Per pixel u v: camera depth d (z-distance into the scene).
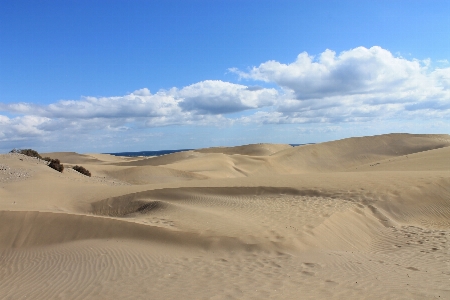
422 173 20.53
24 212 12.12
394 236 11.53
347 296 5.96
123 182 38.97
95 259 8.80
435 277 7.07
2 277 8.38
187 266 8.00
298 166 72.12
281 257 8.47
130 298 6.23
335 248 9.71
